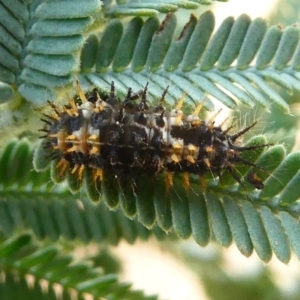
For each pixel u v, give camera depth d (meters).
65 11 0.11
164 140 0.11
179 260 0.17
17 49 0.11
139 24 0.11
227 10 0.18
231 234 0.11
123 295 0.12
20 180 0.12
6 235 0.12
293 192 0.11
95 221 0.13
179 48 0.11
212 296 0.17
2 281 0.12
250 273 0.17
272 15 0.16
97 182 0.11
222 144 0.11
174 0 0.11
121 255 0.17
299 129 0.14
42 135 0.12
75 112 0.11
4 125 0.12
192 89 0.11
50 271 0.12
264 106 0.11
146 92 0.11
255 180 0.11
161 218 0.11
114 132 0.11
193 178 0.11
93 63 0.11
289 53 0.12
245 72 0.11
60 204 0.13
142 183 0.11
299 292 0.17
